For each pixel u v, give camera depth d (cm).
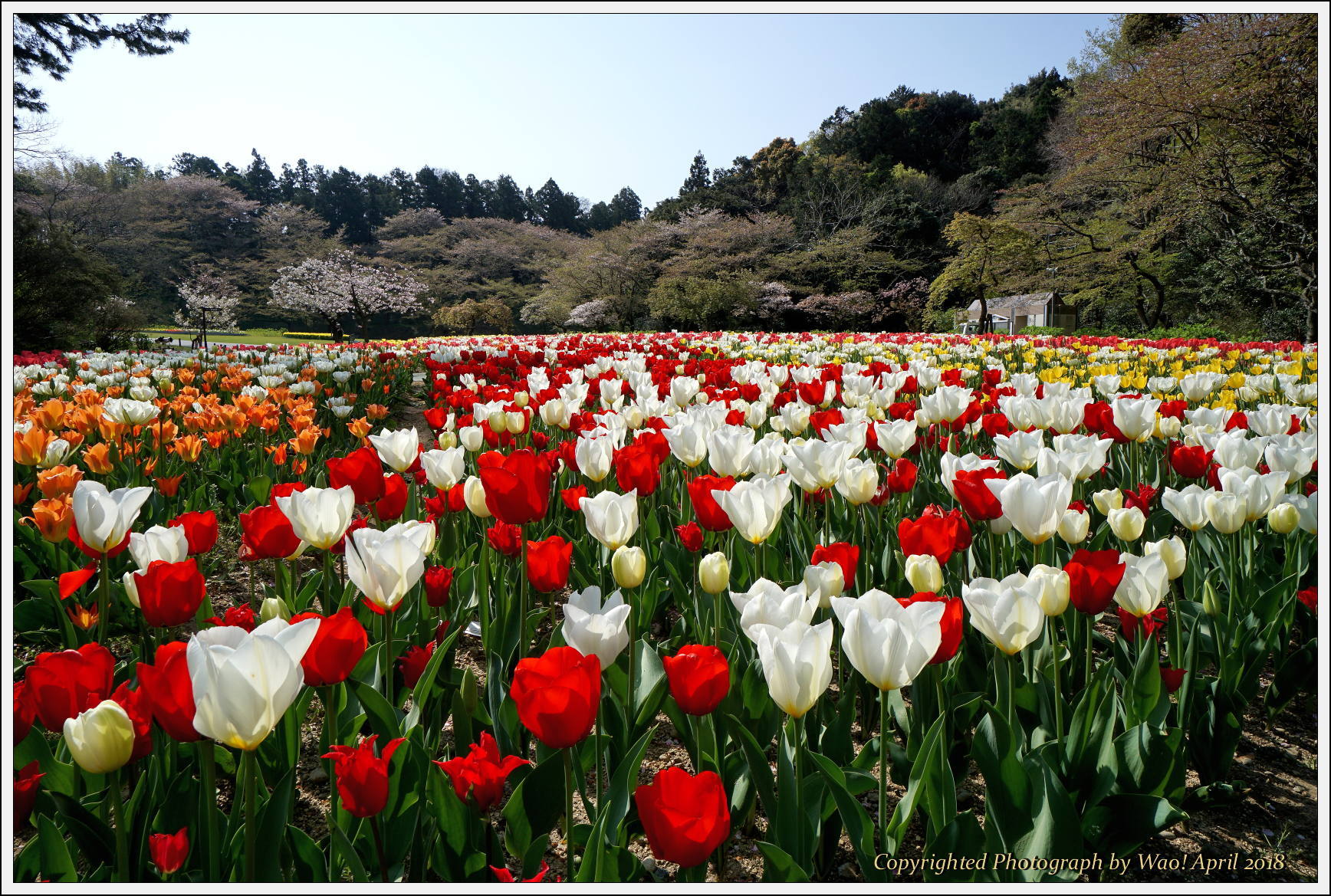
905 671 149
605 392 518
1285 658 245
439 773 155
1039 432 300
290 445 468
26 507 397
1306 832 198
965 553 289
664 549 302
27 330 2220
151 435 446
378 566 181
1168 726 221
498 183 9588
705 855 124
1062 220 3406
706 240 4900
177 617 178
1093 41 3775
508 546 245
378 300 5216
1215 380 506
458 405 629
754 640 149
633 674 191
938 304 4128
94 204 4156
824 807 175
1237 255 2923
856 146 6769
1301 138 2144
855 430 337
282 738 194
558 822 201
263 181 9588
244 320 6175
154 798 167
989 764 166
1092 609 184
